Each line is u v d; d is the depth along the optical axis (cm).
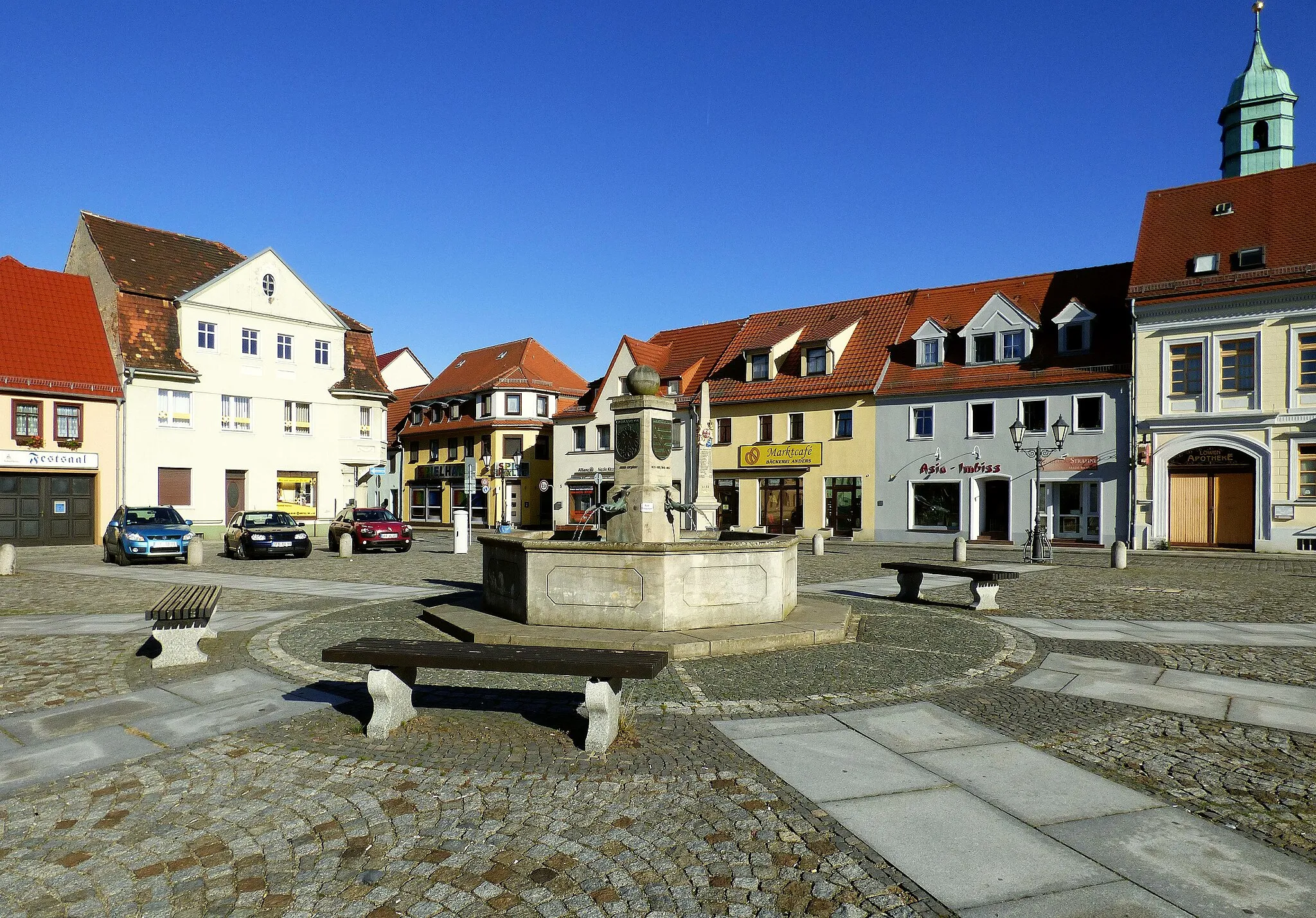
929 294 3819
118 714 700
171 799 514
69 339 3266
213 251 3838
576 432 4644
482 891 396
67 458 3147
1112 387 3000
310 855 436
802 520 3759
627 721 653
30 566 2259
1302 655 946
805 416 3759
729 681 795
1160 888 390
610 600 966
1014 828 459
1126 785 525
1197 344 2847
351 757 582
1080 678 822
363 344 4153
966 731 641
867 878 403
